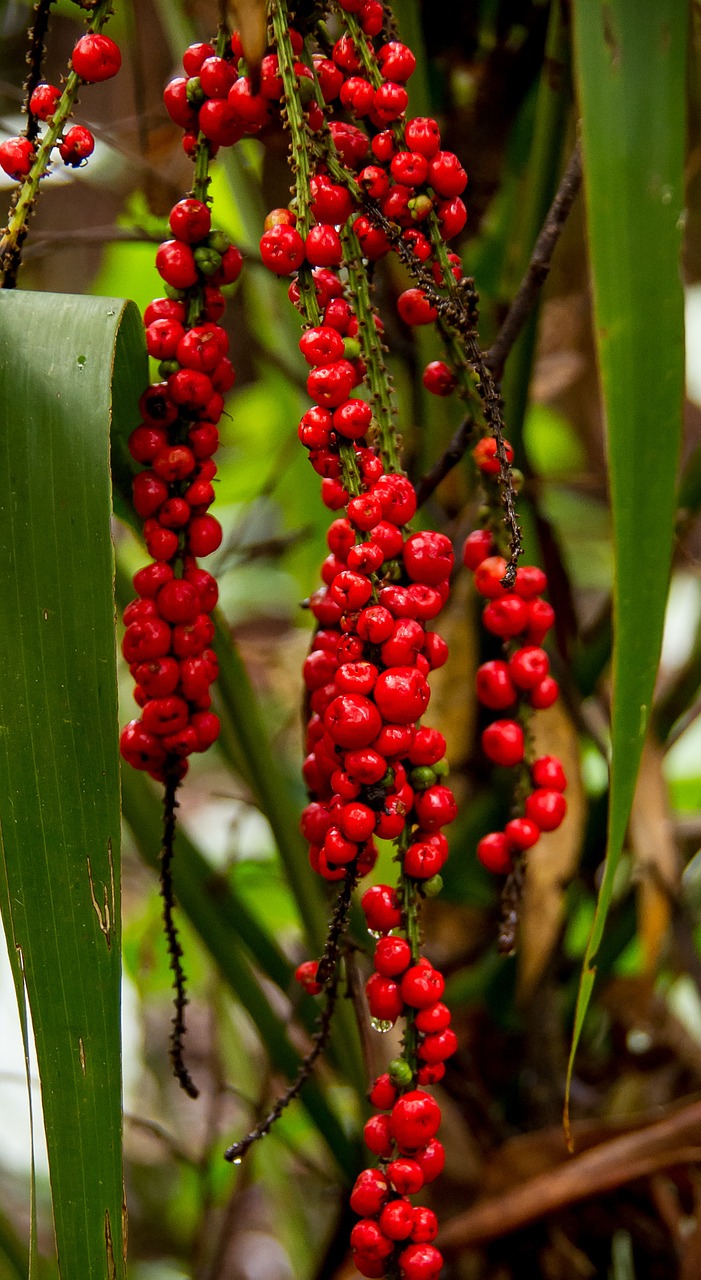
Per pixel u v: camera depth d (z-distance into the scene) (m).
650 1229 0.80
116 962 0.61
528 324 0.77
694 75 0.81
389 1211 0.61
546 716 0.79
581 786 0.79
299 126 0.62
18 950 0.61
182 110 0.64
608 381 0.63
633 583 0.63
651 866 0.80
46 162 0.63
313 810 0.64
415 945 0.62
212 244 0.64
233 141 0.64
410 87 0.76
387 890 0.62
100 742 0.61
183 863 0.78
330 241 0.62
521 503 0.79
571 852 0.79
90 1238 0.60
